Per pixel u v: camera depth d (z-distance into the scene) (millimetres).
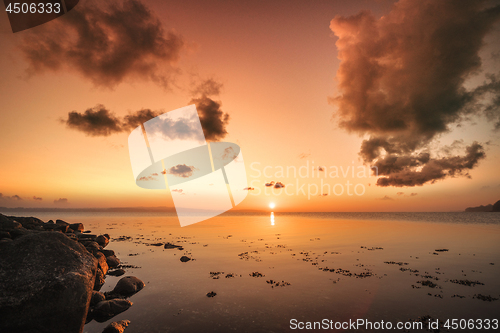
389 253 25562
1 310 7410
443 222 86188
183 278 16562
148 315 10805
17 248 8953
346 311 11250
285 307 11695
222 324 9938
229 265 20281
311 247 29562
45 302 7941
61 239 9945
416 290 14070
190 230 52906
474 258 23031
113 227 59875
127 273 17922
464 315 10875
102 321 10188
